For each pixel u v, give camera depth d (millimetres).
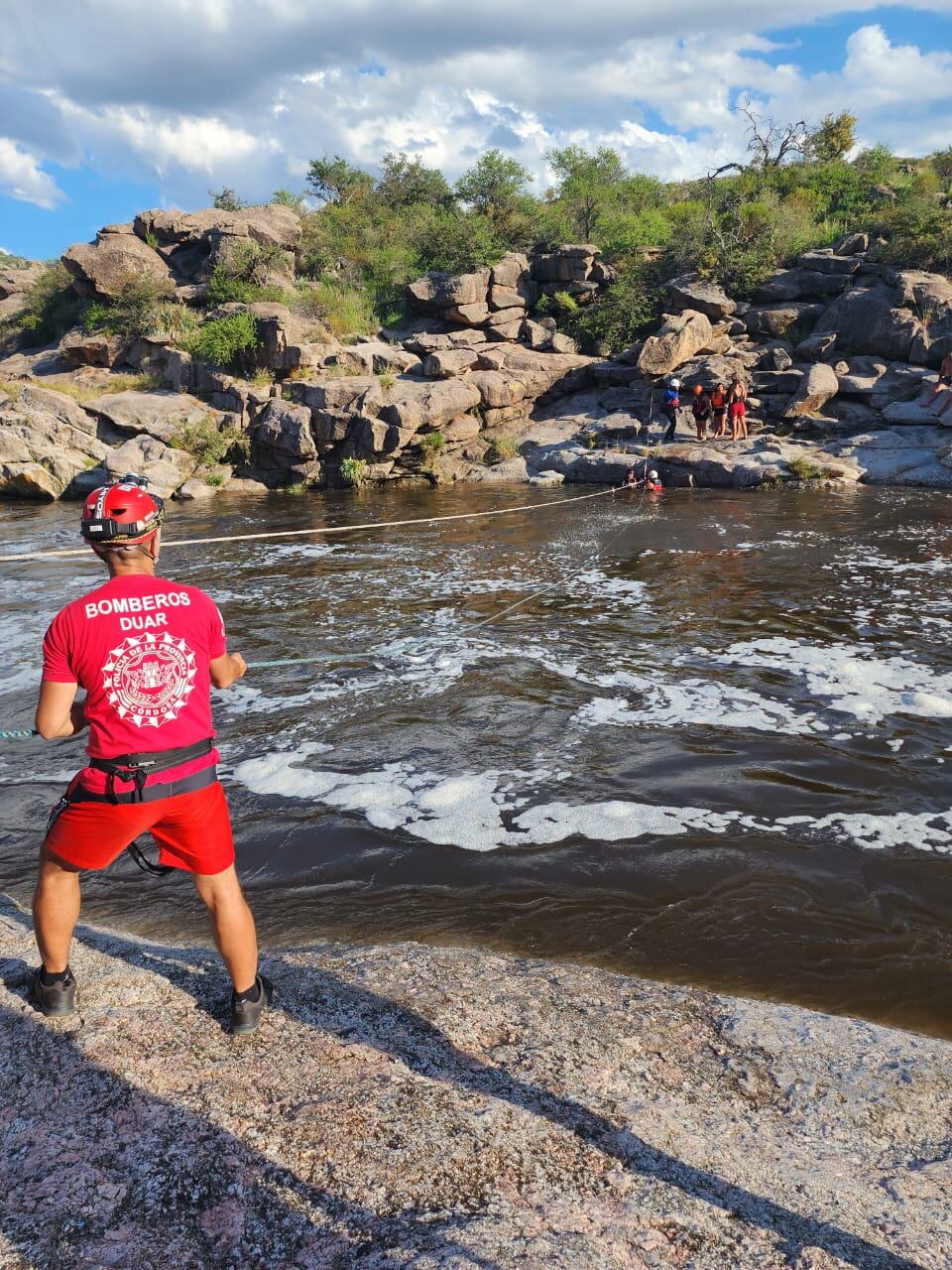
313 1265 1980
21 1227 2104
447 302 30484
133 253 32312
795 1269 1975
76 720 2627
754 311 28203
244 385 26406
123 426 25422
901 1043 3016
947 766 5961
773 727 6723
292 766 6262
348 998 3141
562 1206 2145
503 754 6387
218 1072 2662
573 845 4996
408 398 25062
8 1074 2664
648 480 22109
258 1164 2281
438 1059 2756
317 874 4750
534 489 22938
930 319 24891
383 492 23750
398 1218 2100
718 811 5402
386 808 5559
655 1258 1990
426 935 4133
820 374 24359
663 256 31156
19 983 3148
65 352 30859
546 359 28641
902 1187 2285
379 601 11117
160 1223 2109
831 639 8961
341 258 35719
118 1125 2436
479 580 12188
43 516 20578
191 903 4465
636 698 7445
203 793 2617
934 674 7828
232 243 32344
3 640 9617
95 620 2475
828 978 3711
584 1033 2973
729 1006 3256
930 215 27172
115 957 3387
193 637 2592
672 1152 2367
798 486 20516
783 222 30672
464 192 40344
